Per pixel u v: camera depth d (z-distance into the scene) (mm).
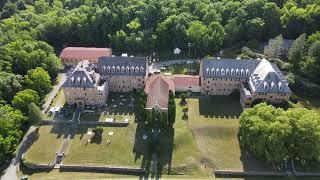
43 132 168750
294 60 198875
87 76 178625
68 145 161250
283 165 150250
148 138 163625
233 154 154875
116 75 188250
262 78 174625
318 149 145250
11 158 156625
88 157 155125
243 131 156875
